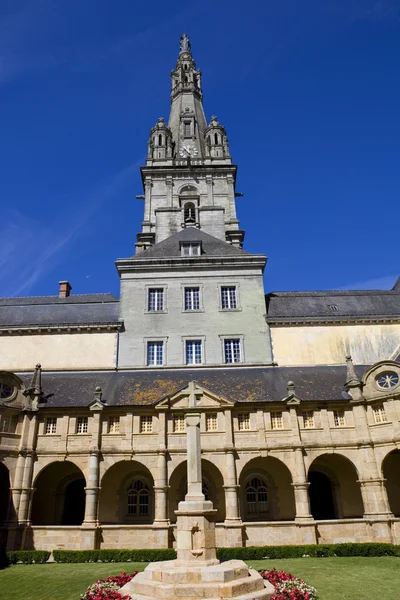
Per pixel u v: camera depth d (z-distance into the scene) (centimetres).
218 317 3975
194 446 1578
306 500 2638
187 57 7831
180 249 4353
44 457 2756
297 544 2492
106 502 2920
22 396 2877
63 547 2506
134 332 3894
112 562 2295
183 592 1194
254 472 3020
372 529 2578
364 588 1577
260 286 4106
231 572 1287
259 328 3938
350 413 2902
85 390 3188
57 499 2959
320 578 1755
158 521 2586
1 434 2716
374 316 3988
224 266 4166
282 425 2861
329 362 3825
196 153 6575
